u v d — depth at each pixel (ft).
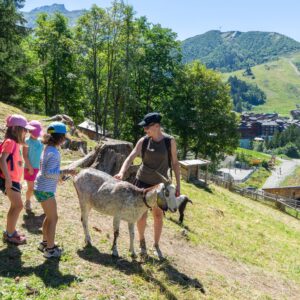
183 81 168.45
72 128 73.26
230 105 172.04
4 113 71.15
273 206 106.52
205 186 85.97
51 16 164.25
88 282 20.54
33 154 27.81
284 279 35.60
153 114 23.71
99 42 154.61
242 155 489.26
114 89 162.30
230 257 36.45
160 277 23.86
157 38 163.12
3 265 20.30
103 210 23.77
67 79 163.22
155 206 23.88
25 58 130.00
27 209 28.71
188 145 176.76
